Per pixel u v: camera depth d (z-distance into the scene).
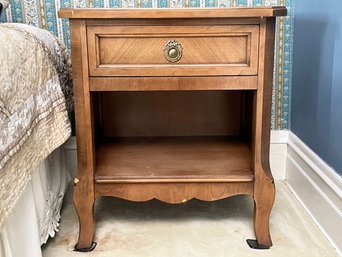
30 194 1.04
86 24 1.09
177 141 1.49
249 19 1.09
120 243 1.27
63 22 1.61
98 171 1.25
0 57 0.81
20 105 0.90
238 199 1.56
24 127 0.91
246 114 1.48
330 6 1.28
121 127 1.55
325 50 1.33
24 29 1.11
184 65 1.12
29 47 1.01
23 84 0.93
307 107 1.52
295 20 1.63
